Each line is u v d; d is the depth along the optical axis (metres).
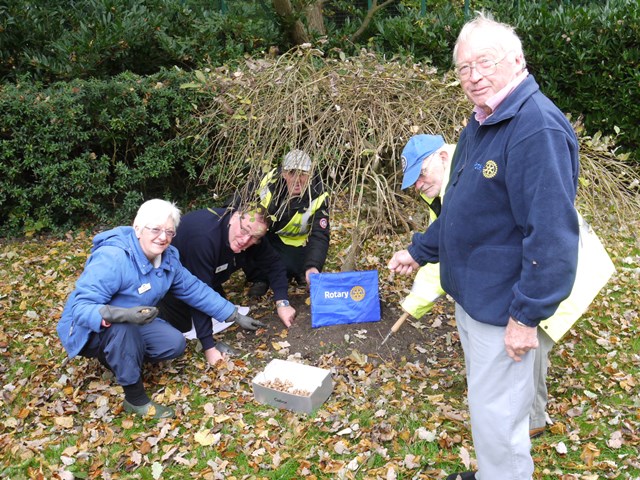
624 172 3.93
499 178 2.14
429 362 3.81
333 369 3.70
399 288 4.67
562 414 3.34
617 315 4.39
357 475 2.93
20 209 5.91
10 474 2.98
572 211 2.02
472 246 2.28
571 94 7.21
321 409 3.37
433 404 3.41
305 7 7.47
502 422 2.33
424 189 3.17
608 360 3.86
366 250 5.33
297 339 4.03
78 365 3.88
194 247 3.81
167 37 6.64
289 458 3.04
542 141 2.03
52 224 6.04
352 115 3.62
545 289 2.04
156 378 3.73
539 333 2.79
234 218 3.84
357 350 3.88
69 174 5.93
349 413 3.36
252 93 4.01
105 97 5.94
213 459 3.05
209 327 3.83
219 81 4.86
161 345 3.60
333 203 3.57
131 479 2.93
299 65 3.99
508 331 2.18
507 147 2.11
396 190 4.09
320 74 3.93
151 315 3.18
